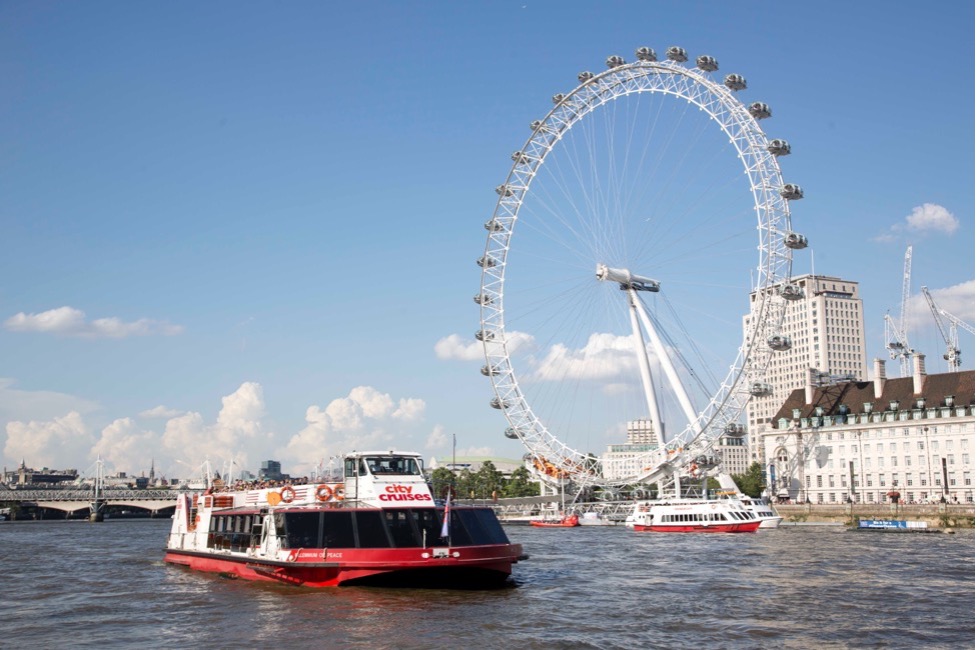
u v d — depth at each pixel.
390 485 69.00
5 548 138.62
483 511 70.00
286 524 68.81
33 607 65.69
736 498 185.12
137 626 56.62
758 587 72.88
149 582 79.75
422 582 67.12
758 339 174.88
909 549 115.81
